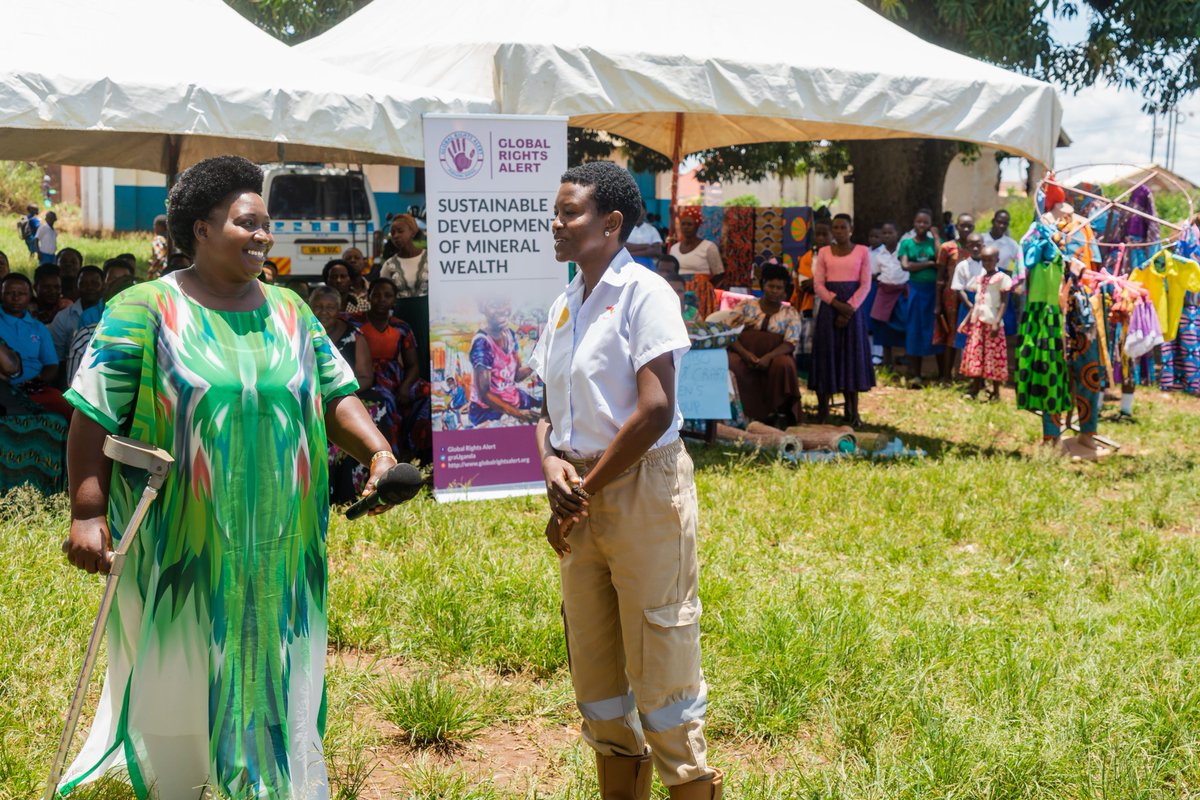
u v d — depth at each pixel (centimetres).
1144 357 1193
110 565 287
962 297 1305
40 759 365
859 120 894
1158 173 993
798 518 717
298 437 308
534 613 516
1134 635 514
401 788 373
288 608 307
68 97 653
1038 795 372
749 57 859
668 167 2028
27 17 690
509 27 858
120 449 280
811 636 486
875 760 387
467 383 761
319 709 320
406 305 910
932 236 1387
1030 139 941
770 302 1043
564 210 307
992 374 1230
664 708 310
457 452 762
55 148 1183
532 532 662
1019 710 424
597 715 333
